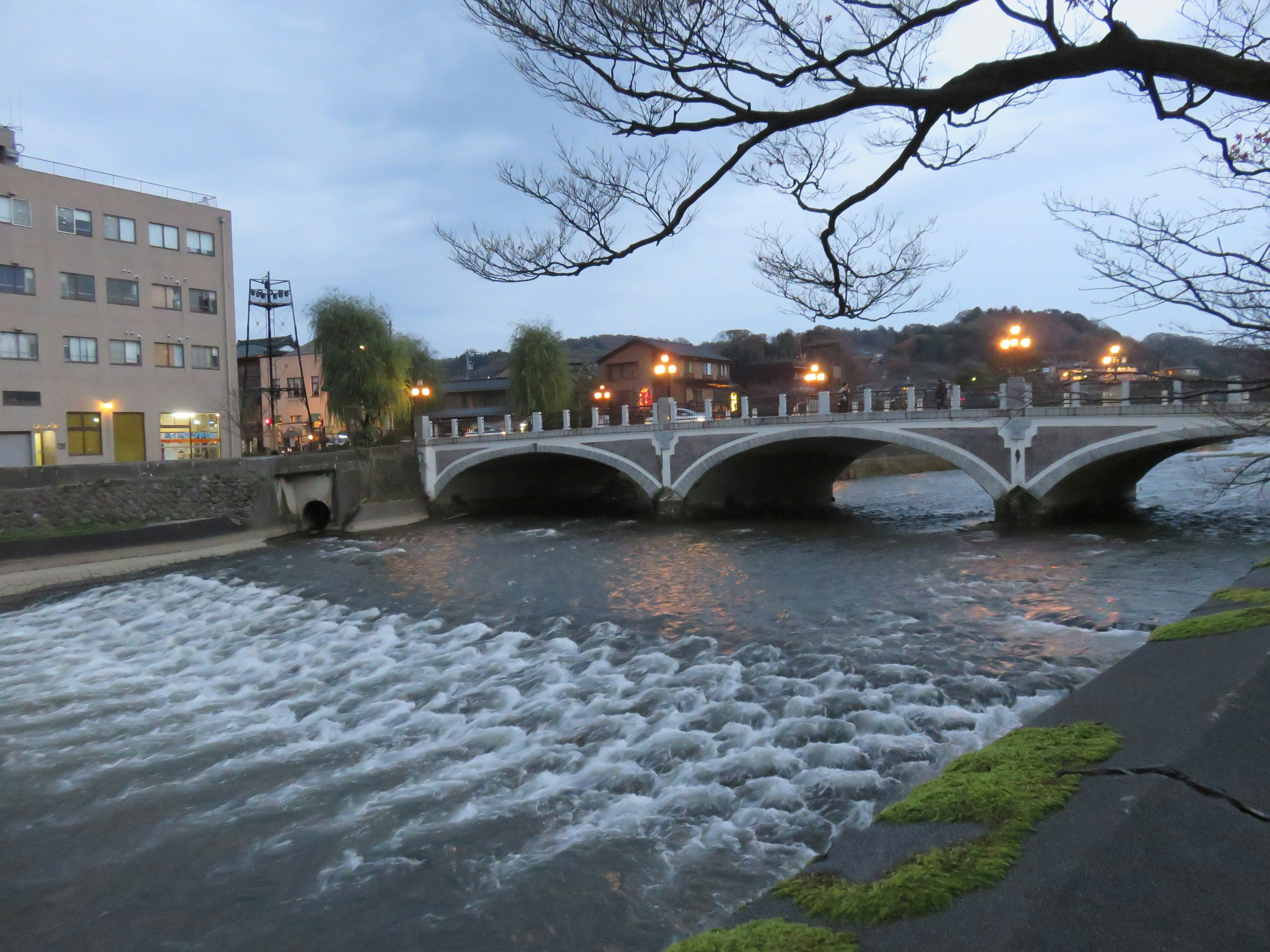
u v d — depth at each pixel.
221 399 40.66
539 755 10.09
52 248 34.75
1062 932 2.50
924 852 3.11
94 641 17.83
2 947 6.95
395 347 44.00
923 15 4.16
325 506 36.75
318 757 10.59
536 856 7.75
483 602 19.31
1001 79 4.06
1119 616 15.30
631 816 8.41
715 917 6.67
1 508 27.30
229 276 40.88
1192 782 3.41
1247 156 5.59
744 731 10.38
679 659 13.94
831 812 8.21
